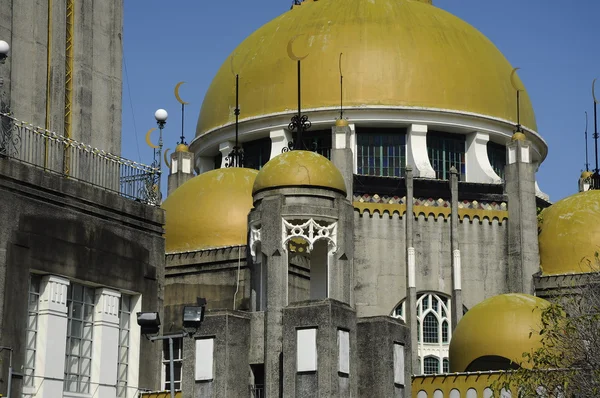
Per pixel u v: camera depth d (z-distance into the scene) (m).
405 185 65.56
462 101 69.19
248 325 46.28
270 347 45.28
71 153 39.31
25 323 34.53
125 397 38.44
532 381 43.69
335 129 64.06
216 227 59.09
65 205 36.56
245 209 59.81
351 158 63.69
